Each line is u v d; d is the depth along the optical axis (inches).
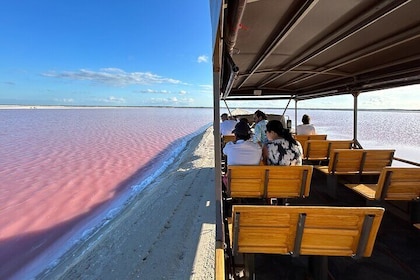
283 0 83.7
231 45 85.8
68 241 235.5
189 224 200.4
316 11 92.1
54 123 2084.2
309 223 81.9
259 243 86.6
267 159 140.5
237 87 332.2
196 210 227.1
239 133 141.3
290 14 95.3
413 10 89.5
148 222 214.2
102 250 183.0
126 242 186.1
